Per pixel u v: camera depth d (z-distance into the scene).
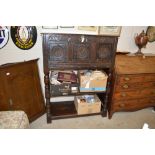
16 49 2.10
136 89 2.33
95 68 2.17
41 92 2.42
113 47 2.00
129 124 2.38
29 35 2.08
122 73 2.12
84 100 2.38
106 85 2.25
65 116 2.33
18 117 1.59
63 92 2.16
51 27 2.12
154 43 2.73
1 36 1.97
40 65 2.33
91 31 2.28
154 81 2.34
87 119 2.44
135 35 2.53
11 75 1.94
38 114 2.38
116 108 2.42
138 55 2.46
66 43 1.84
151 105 2.59
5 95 1.90
